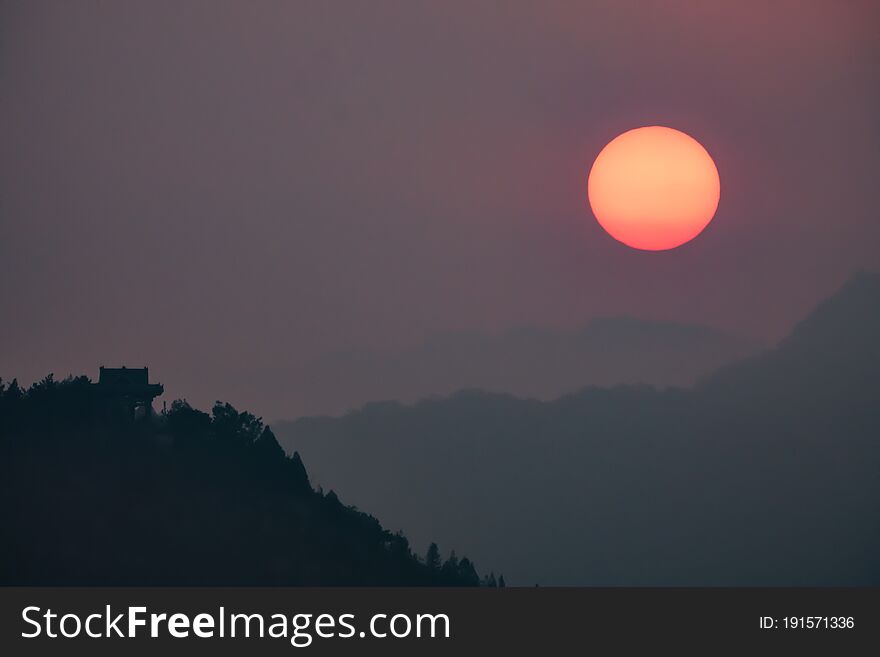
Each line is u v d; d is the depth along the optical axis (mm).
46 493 159750
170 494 167625
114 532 161250
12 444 163375
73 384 165125
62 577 152125
